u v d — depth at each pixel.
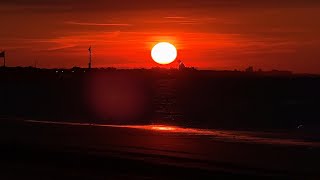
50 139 55.53
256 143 53.44
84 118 81.12
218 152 47.72
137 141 54.50
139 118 81.31
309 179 37.53
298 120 77.69
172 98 122.38
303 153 47.09
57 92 145.00
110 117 83.00
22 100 120.62
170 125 71.56
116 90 153.62
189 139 56.25
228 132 63.25
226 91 139.25
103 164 42.41
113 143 52.78
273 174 39.06
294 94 124.31
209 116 84.31
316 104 101.75
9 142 53.47
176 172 39.69
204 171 39.94
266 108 96.00
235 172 39.59
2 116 85.38
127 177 38.19
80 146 50.97
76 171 40.06
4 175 38.72
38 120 77.81
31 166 41.84
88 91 148.75
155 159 44.47
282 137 58.25
